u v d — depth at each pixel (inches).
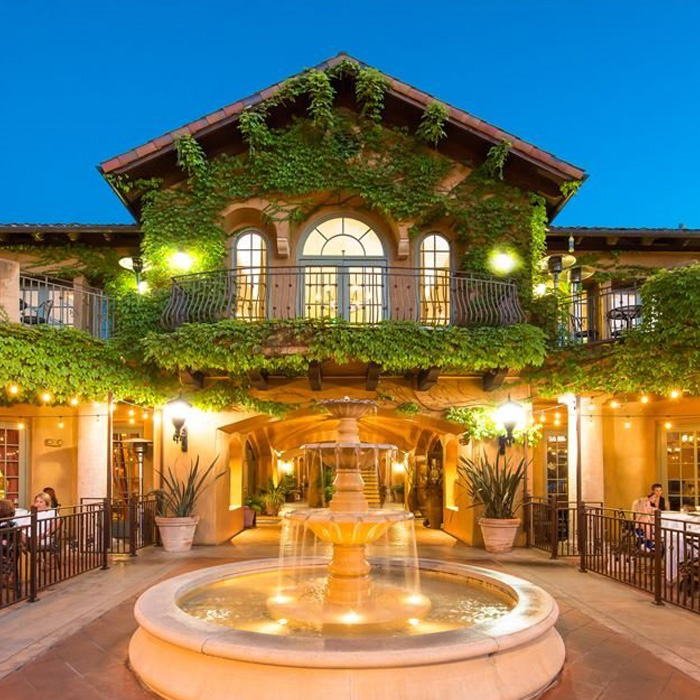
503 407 476.1
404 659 175.2
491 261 528.7
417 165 534.3
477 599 273.1
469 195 535.8
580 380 478.9
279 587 294.2
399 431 811.4
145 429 623.8
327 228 553.9
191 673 188.2
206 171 533.6
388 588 290.0
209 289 501.7
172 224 531.2
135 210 561.6
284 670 177.0
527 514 511.5
